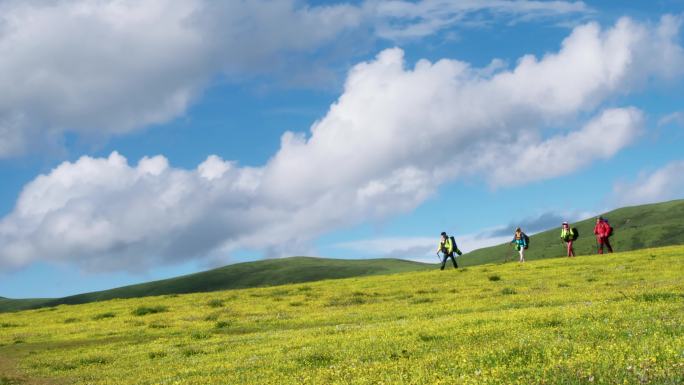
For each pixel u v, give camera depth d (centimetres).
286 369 1969
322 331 3141
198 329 4122
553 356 1455
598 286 4216
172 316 5094
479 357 1588
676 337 1507
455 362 1576
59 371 2803
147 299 7169
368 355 2002
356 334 2692
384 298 4956
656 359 1255
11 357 3497
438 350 1898
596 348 1468
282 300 5566
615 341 1588
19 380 2608
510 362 1464
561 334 1850
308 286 6819
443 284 5541
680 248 6662
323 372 1731
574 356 1407
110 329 4584
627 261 5844
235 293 6794
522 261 7031
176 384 1927
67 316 6044
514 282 5100
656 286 3728
